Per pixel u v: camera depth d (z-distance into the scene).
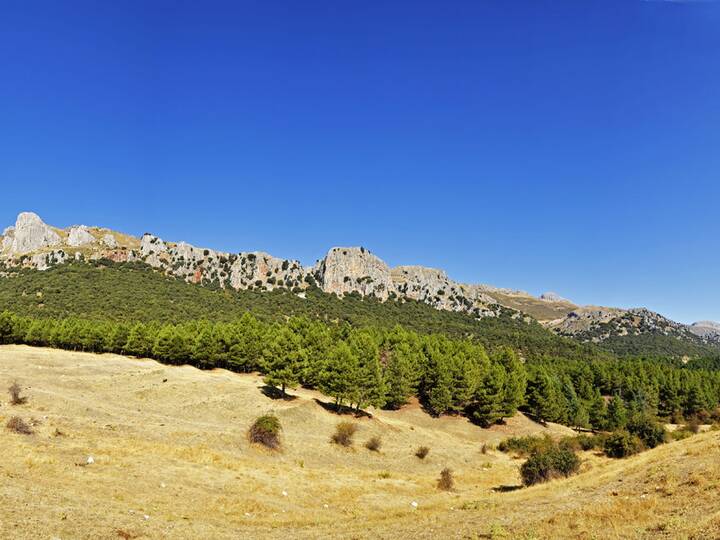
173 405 64.06
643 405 111.75
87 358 94.00
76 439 34.72
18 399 46.44
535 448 71.12
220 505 27.56
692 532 15.27
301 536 22.33
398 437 70.25
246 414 63.47
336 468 48.81
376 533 22.64
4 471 23.94
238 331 104.06
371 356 77.44
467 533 20.61
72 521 18.44
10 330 107.56
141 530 19.48
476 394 93.25
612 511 20.67
